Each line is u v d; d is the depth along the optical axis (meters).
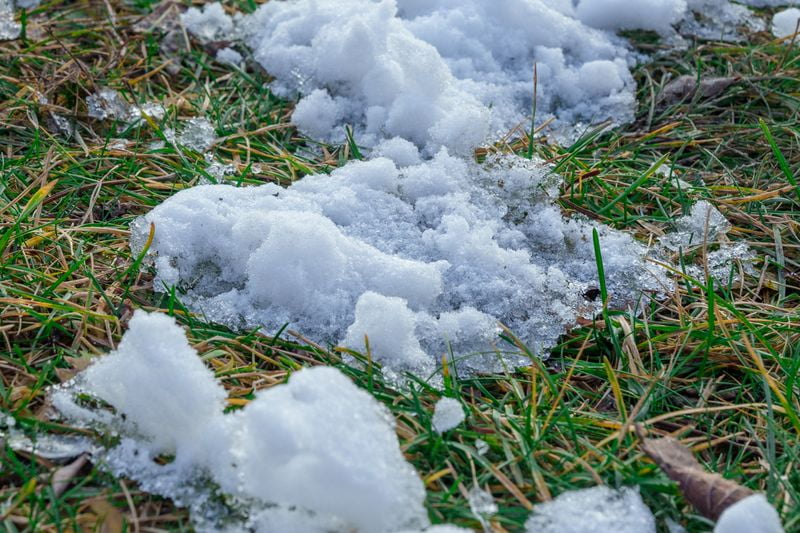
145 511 0.80
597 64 1.07
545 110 1.07
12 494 0.80
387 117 1.03
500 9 1.09
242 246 0.91
